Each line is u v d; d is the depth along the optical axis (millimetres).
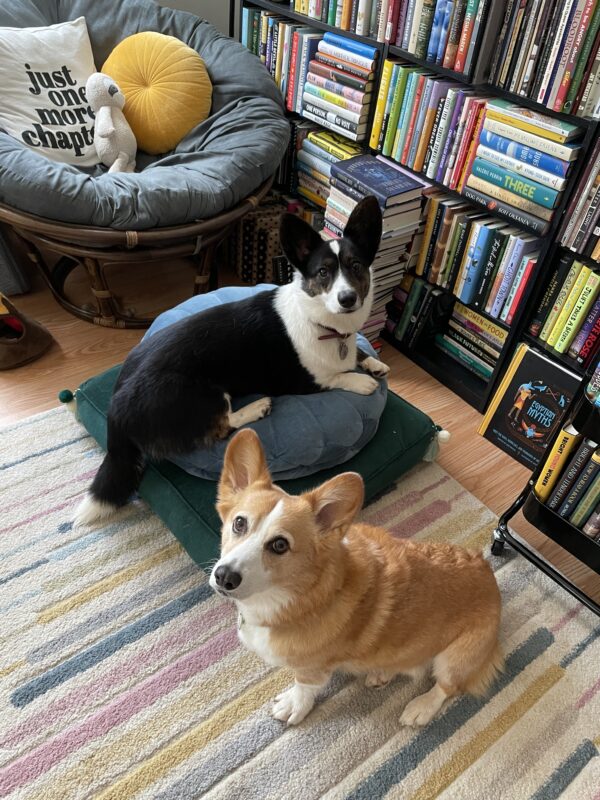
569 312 1826
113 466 1564
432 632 1190
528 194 1774
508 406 2035
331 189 2254
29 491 1740
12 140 2119
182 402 1499
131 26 2625
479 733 1336
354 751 1286
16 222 1988
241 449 1085
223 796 1203
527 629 1545
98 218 1978
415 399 2307
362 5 2045
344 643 1151
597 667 1480
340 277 1542
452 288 2209
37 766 1218
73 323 2393
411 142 2119
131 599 1516
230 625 1483
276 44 2559
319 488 1006
